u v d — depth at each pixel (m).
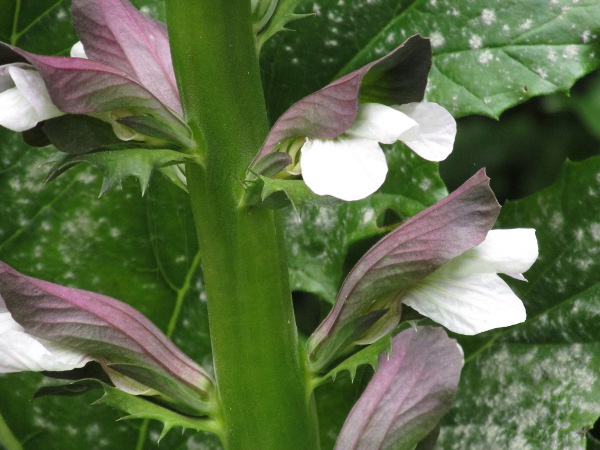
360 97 0.30
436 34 0.40
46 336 0.31
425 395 0.33
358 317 0.32
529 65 0.39
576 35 0.38
